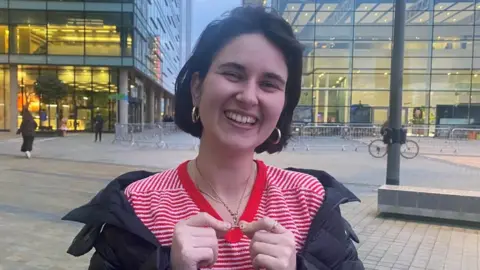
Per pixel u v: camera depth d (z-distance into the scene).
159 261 1.11
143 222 1.24
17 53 29.83
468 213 6.69
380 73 30.42
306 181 1.42
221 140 1.26
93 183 9.65
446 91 30.84
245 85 1.25
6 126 31.23
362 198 8.66
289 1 29.80
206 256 1.09
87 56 30.36
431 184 10.53
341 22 30.25
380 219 6.99
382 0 29.58
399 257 5.17
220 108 1.26
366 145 20.75
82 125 32.47
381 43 30.23
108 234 1.22
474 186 10.25
